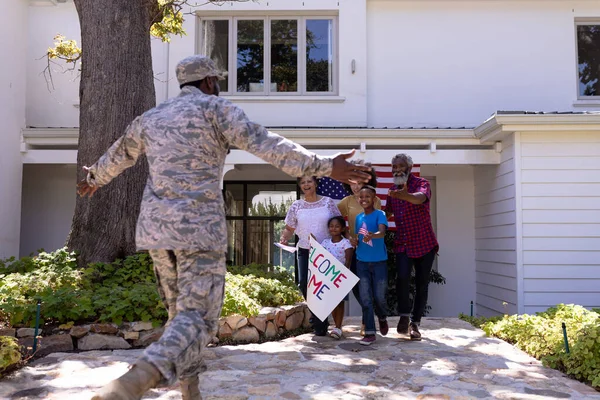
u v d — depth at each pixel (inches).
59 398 139.5
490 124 326.6
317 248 218.4
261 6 407.8
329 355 194.1
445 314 406.6
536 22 408.5
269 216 416.8
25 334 193.5
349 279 212.7
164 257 98.9
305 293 231.0
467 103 406.9
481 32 409.4
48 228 408.8
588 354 166.6
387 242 368.2
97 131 270.8
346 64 405.1
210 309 97.3
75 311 199.0
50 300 197.9
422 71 409.1
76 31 405.1
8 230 346.3
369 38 411.8
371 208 218.2
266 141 97.3
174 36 403.5
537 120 313.0
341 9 407.2
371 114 407.2
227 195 418.0
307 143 357.4
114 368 167.8
